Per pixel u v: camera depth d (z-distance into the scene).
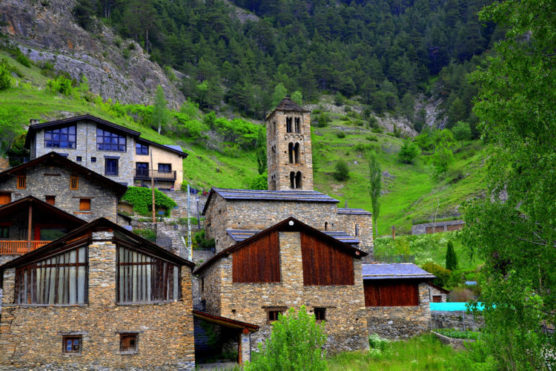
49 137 59.28
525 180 20.00
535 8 21.50
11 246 31.25
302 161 50.62
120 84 136.88
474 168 96.62
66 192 40.50
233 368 26.75
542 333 18.25
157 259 26.59
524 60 21.72
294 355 19.28
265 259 31.98
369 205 102.19
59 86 103.94
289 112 51.31
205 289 35.12
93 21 153.00
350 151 136.50
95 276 25.12
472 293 44.97
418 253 63.41
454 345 33.03
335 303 32.72
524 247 19.91
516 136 21.22
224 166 104.50
